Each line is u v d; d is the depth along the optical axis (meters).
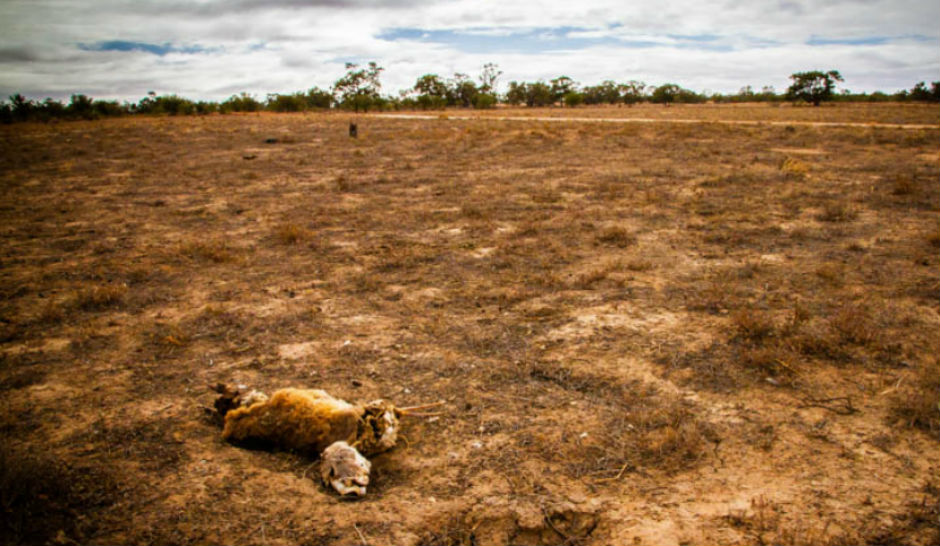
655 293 6.46
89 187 15.36
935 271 6.96
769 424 3.84
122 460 3.51
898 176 12.87
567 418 3.97
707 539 2.82
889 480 3.24
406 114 64.62
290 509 3.07
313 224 10.46
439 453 3.61
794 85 81.69
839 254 7.88
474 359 4.90
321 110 88.56
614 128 32.34
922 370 4.48
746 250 8.20
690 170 16.11
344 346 5.20
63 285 7.16
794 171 15.12
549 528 2.95
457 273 7.38
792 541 2.75
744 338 5.17
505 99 115.25
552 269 7.48
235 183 15.51
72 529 2.88
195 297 6.62
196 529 2.91
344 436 3.52
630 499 3.14
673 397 4.21
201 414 4.08
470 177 15.70
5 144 28.33
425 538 2.88
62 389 4.46
